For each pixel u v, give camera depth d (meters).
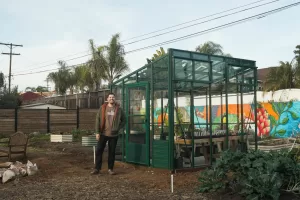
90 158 11.73
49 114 22.55
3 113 21.17
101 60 34.12
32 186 7.65
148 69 9.61
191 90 9.24
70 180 8.24
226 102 9.89
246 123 10.82
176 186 7.48
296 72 23.19
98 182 8.00
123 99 10.45
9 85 46.12
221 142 9.88
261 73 31.94
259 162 6.32
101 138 9.02
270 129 18.67
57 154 12.84
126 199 6.58
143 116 9.56
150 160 9.42
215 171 6.67
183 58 8.94
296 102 17.48
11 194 6.97
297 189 6.47
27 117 21.86
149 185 7.61
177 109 9.48
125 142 10.23
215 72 9.73
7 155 10.88
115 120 9.02
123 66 34.38
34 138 19.64
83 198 6.66
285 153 7.21
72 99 35.53
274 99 19.81
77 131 21.45
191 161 9.14
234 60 10.18
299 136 14.09
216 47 31.17
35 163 10.02
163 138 9.20
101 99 29.98
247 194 6.22
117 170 9.43
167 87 8.88
